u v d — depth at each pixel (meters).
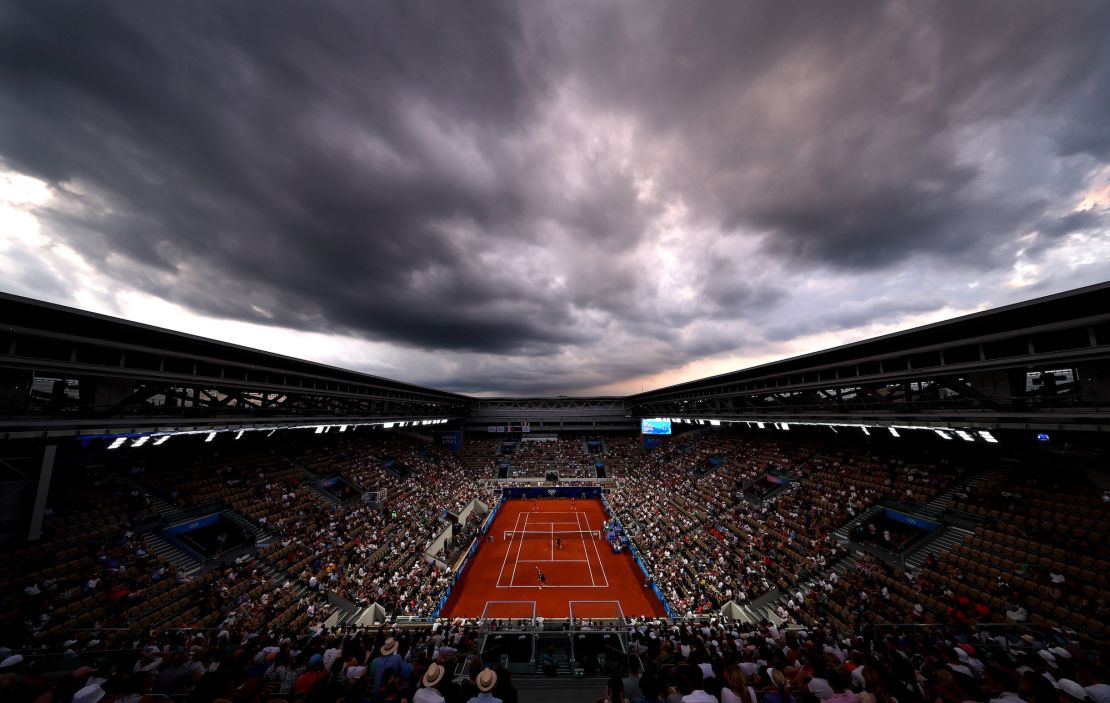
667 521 48.03
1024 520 25.50
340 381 45.03
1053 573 21.62
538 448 93.56
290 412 39.09
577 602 35.81
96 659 13.41
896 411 31.05
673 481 61.38
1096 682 9.82
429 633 19.70
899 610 23.38
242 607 24.06
